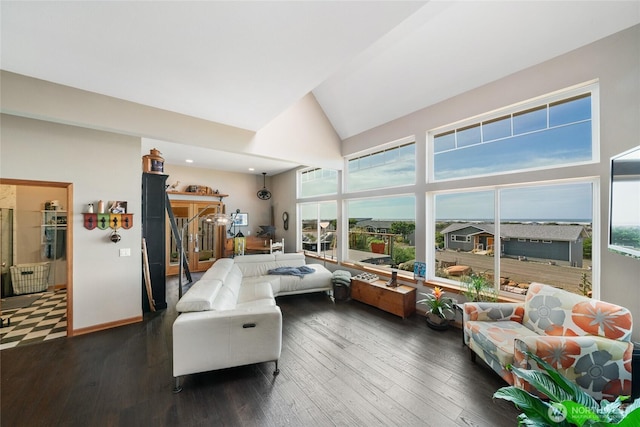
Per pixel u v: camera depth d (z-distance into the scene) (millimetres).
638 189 1742
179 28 1633
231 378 2154
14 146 2646
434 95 3404
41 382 2092
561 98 2531
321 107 4684
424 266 3594
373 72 3588
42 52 1865
